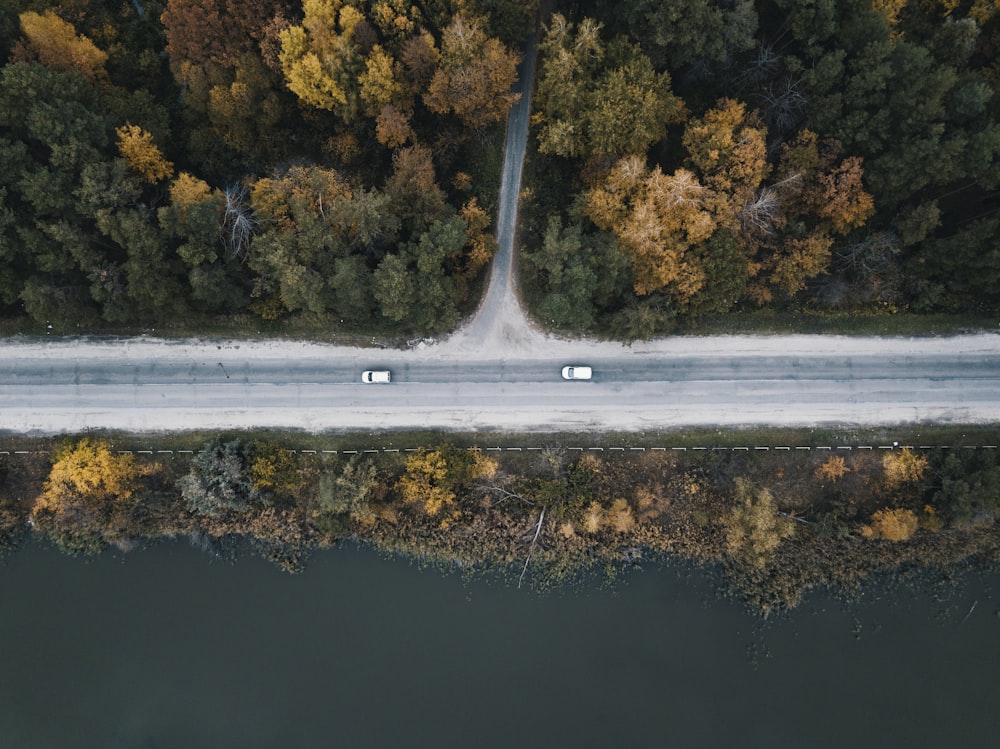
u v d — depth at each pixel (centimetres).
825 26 6588
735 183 6788
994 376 7694
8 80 6125
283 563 7688
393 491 7662
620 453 7769
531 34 7500
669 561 7731
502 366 7706
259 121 6975
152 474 7669
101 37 7300
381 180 7531
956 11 7106
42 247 6431
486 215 7081
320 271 6812
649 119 6600
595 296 7162
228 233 6788
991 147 6284
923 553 7644
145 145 6644
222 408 7669
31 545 7638
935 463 7600
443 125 7438
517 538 7688
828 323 7725
